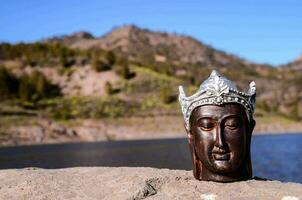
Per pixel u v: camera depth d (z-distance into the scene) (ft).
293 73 627.46
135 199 27.78
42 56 356.59
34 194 29.73
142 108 287.28
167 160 112.57
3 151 160.25
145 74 343.87
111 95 308.60
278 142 203.21
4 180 33.58
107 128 252.83
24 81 289.33
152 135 252.62
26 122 235.61
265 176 83.41
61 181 32.19
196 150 30.94
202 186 29.68
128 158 120.57
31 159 122.83
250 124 31.37
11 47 368.48
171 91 317.22
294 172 89.40
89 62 351.25
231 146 29.96
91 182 31.60
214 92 30.17
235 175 30.37
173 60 613.11
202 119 30.42
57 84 321.73
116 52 623.77
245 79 476.95
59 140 224.74
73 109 275.39
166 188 29.68
